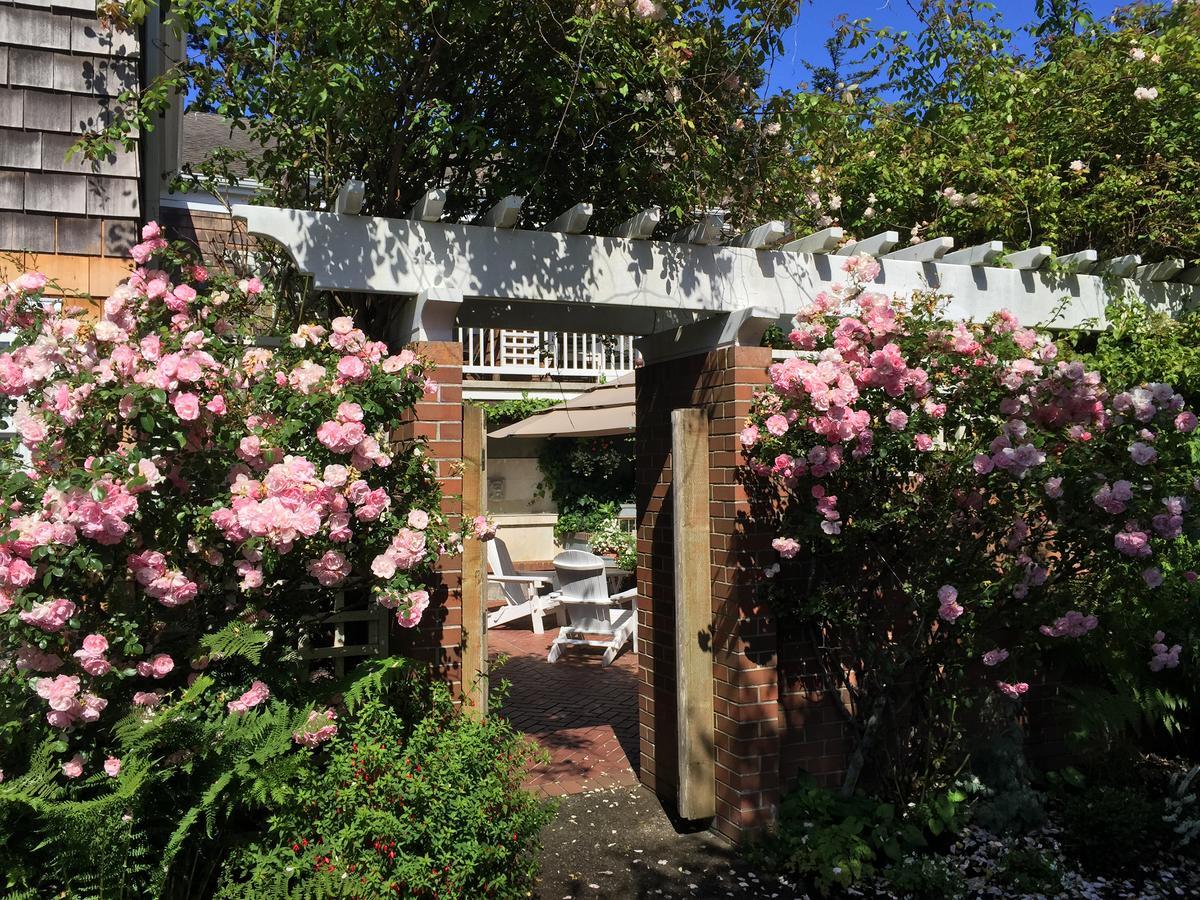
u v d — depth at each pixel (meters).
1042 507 4.34
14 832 2.96
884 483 4.45
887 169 6.27
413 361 3.72
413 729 3.71
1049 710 5.29
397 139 4.50
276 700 3.38
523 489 14.52
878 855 4.32
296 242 3.87
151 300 3.63
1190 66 5.84
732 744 4.41
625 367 14.52
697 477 4.57
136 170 4.55
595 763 5.64
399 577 3.55
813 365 4.18
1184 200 5.64
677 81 4.52
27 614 2.95
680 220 4.83
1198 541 5.12
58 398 3.18
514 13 4.32
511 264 4.21
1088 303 5.57
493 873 3.32
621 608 9.98
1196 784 4.80
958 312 5.17
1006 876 4.10
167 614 3.46
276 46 4.52
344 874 3.04
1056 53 6.81
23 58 4.37
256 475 3.51
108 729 3.24
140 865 2.97
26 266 4.19
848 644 4.75
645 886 4.02
